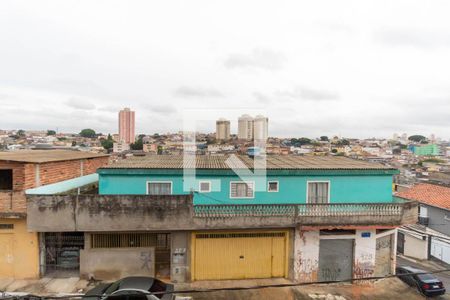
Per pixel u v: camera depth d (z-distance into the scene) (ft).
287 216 46.44
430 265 70.59
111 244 46.91
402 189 100.42
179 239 46.65
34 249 45.70
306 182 51.67
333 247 49.78
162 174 49.29
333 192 52.26
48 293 41.65
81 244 47.73
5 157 49.11
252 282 47.39
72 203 43.78
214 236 47.47
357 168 52.24
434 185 93.56
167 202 44.62
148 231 45.57
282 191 51.21
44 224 43.75
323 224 46.85
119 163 54.24
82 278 45.75
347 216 47.21
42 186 48.39
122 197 44.11
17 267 45.62
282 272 49.08
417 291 47.75
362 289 47.50
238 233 47.85
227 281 47.39
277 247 48.93
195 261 47.29
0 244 45.68
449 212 75.15
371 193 53.16
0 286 43.27
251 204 46.19
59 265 47.62
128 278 38.58
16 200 44.21
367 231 50.01
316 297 44.09
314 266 48.88
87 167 64.69
